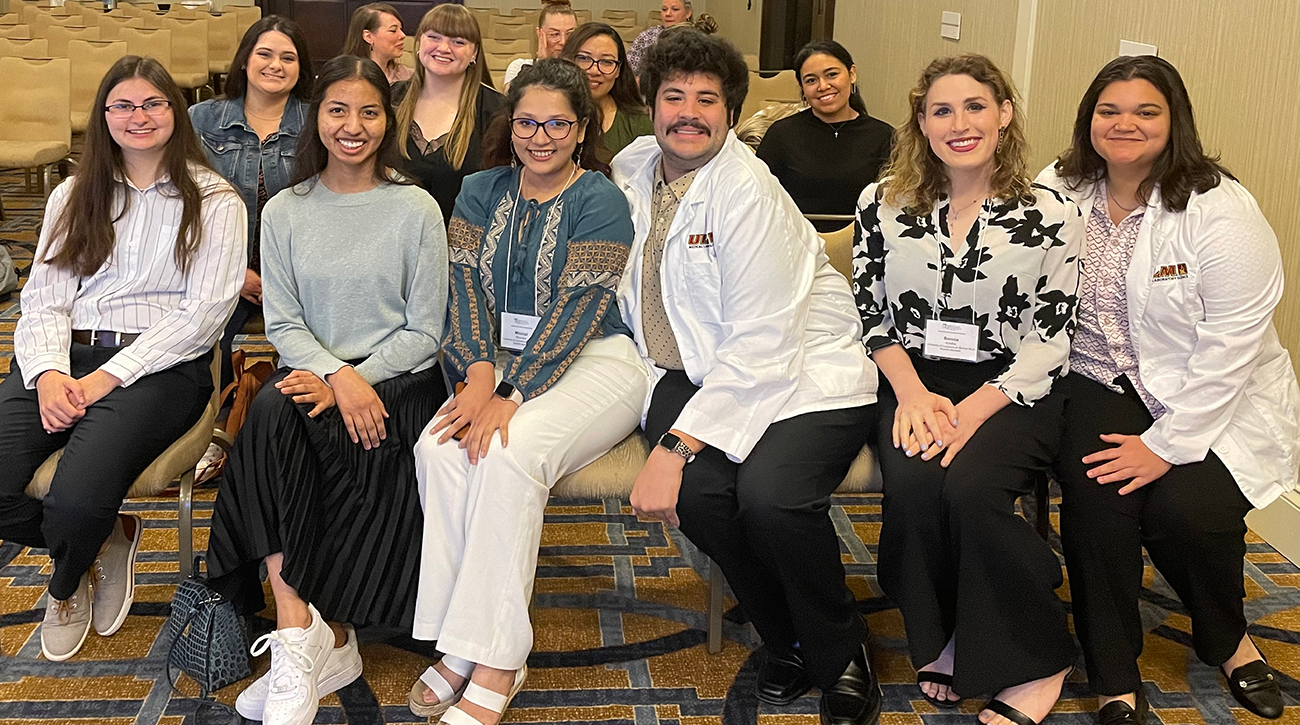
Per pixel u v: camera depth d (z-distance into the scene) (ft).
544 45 14.25
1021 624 6.91
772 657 7.61
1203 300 7.24
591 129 7.76
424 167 10.31
